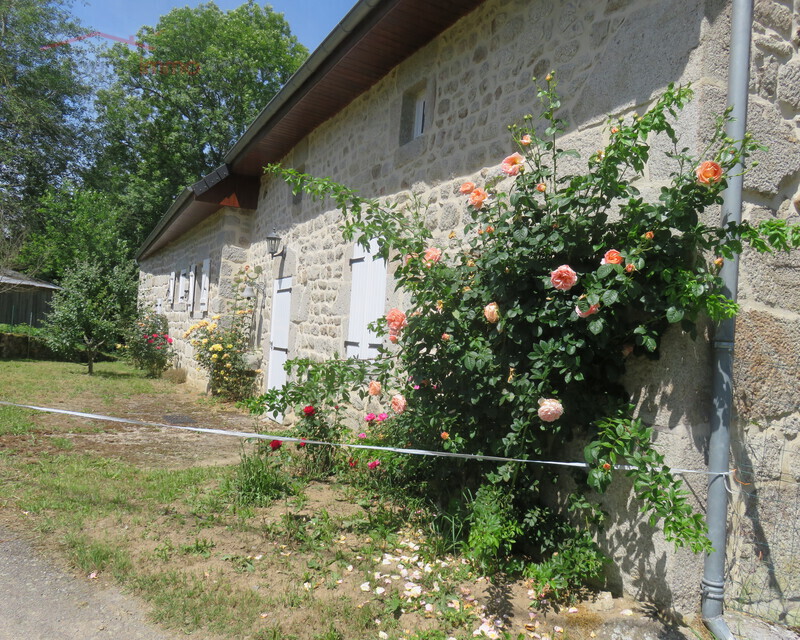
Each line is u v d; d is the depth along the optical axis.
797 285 2.88
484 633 2.33
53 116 20.16
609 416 2.68
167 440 5.70
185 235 12.77
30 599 2.43
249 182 9.32
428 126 4.70
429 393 3.26
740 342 2.66
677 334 2.56
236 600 2.48
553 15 3.48
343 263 5.99
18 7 19.27
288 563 2.87
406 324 3.35
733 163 2.31
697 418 2.53
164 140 21.48
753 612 2.61
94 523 3.26
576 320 2.56
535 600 2.59
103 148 22.11
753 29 2.77
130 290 12.72
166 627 2.28
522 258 2.78
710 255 2.55
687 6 2.65
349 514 3.57
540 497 3.14
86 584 2.59
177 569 2.76
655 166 2.76
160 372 12.16
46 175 21.00
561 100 3.37
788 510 2.77
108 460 4.65
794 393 2.83
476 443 3.14
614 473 2.74
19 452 4.75
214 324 9.23
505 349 2.93
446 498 3.52
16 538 3.02
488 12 4.07
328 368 3.56
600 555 2.70
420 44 4.80
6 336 14.30
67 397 8.23
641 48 2.87
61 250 19.78
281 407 3.76
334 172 6.42
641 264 2.35
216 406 8.20
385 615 2.44
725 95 2.62
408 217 4.80
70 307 11.73
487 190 3.62
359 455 4.17
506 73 3.85
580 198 2.66
